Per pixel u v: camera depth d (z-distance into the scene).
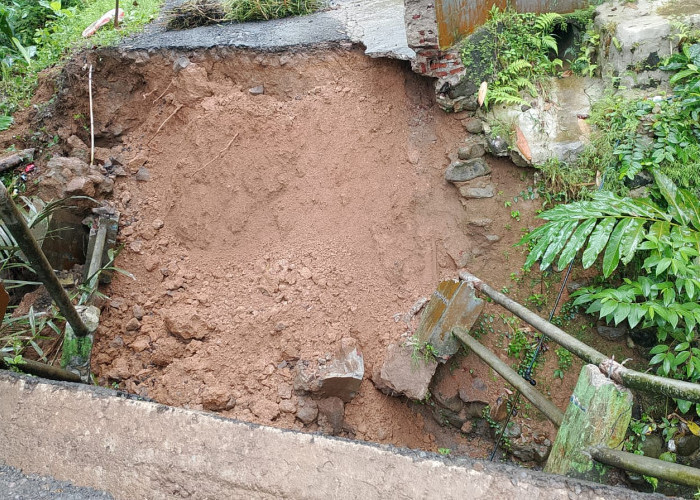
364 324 4.66
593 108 4.59
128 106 5.40
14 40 5.86
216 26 5.75
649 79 4.50
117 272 4.90
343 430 4.40
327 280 4.75
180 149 5.22
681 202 4.05
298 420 4.37
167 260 5.01
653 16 4.64
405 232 4.89
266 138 5.07
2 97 5.55
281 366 4.53
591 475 3.05
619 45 4.54
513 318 4.53
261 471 2.66
